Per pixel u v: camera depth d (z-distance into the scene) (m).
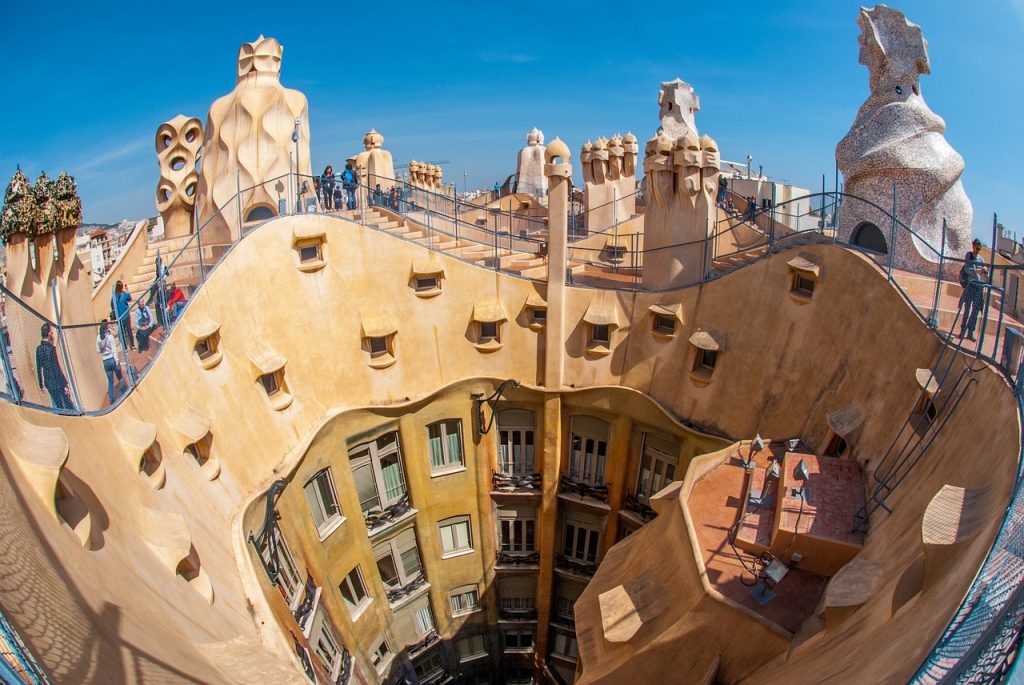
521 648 34.22
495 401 29.84
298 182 27.50
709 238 27.19
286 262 25.69
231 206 26.72
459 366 29.14
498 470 31.33
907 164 23.38
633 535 23.06
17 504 9.61
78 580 9.75
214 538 18.33
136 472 15.88
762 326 25.22
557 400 29.33
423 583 31.20
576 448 30.64
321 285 26.48
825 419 22.28
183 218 31.88
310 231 26.17
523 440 31.08
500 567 32.25
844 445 21.31
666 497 21.14
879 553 15.72
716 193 27.67
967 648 6.94
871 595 14.09
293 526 24.14
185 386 20.38
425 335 28.48
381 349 27.98
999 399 14.46
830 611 14.57
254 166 27.02
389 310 27.86
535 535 32.25
